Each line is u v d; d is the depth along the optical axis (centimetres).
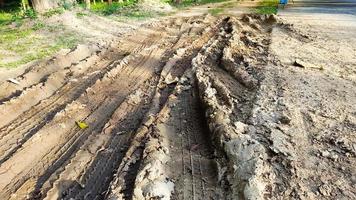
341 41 304
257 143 132
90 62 250
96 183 129
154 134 148
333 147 139
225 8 507
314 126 154
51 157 146
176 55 260
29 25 336
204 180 125
